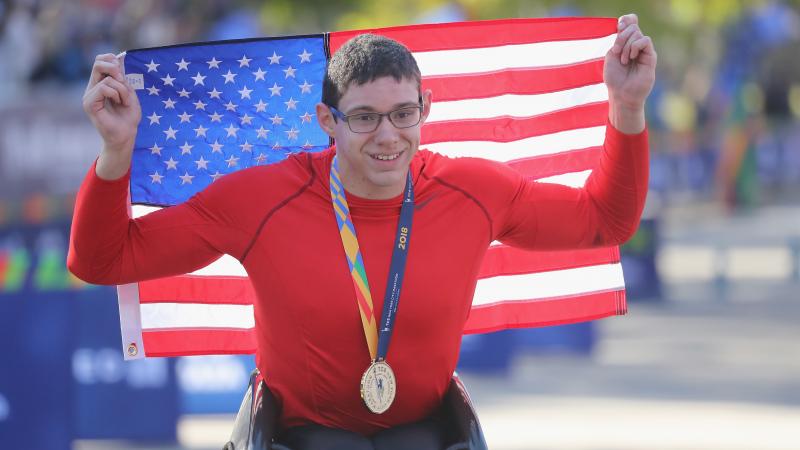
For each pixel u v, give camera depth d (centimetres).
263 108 1334
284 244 1149
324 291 1144
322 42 1327
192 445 2350
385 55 1109
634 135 1215
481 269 1373
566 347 3231
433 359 1175
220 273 1337
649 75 1191
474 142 1376
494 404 2661
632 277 4006
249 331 1348
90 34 3881
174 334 1339
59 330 2194
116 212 1138
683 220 6225
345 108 1116
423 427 1190
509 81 1368
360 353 1155
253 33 4641
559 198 1225
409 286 1152
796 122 6944
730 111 6531
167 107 1323
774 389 2780
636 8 4966
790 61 6988
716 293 4194
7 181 3375
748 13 6994
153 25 4284
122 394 2372
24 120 3378
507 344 2973
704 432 2388
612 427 2431
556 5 4772
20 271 2202
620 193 1229
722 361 3103
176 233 1160
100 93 1113
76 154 3409
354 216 1155
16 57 3712
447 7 4844
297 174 1168
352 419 1184
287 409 1188
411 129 1120
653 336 3466
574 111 1369
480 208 1185
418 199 1168
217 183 1176
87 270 1155
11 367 2186
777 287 4294
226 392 2545
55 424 2194
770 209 6581
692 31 5494
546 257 1376
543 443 2308
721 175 6531
